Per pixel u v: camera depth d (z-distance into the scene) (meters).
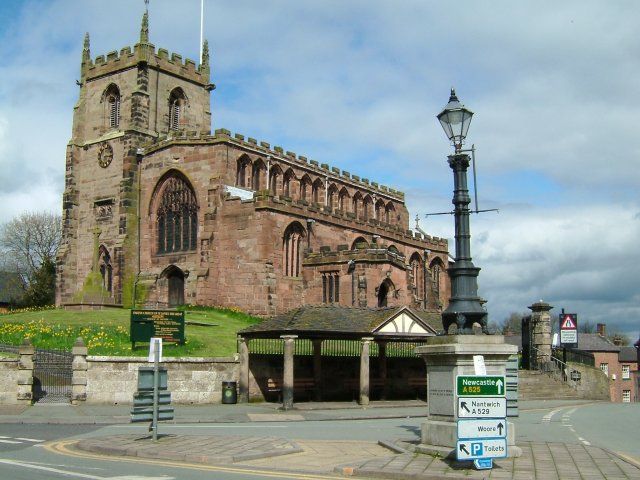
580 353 65.00
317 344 47.84
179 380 43.34
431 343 20.31
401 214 111.50
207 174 77.88
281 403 45.47
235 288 73.44
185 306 74.31
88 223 87.44
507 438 18.77
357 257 74.00
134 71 86.44
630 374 112.12
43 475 16.62
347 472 17.31
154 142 84.00
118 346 47.84
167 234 80.81
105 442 22.84
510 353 19.61
